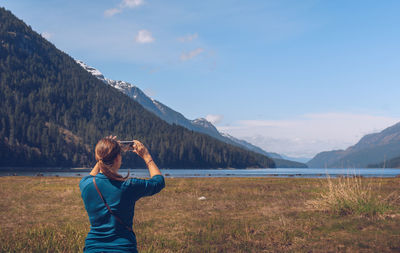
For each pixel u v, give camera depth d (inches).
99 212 87.4
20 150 6254.9
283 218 356.2
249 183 1139.9
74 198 614.9
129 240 88.4
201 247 259.6
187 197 636.7
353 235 273.4
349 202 375.9
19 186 933.8
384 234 268.7
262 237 284.7
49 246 243.1
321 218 352.8
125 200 87.5
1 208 498.0
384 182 1061.1
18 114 7431.1
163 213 441.1
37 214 440.5
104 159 89.5
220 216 409.1
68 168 6604.3
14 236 285.1
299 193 703.1
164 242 272.8
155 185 91.4
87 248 88.4
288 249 243.6
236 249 250.8
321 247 243.8
